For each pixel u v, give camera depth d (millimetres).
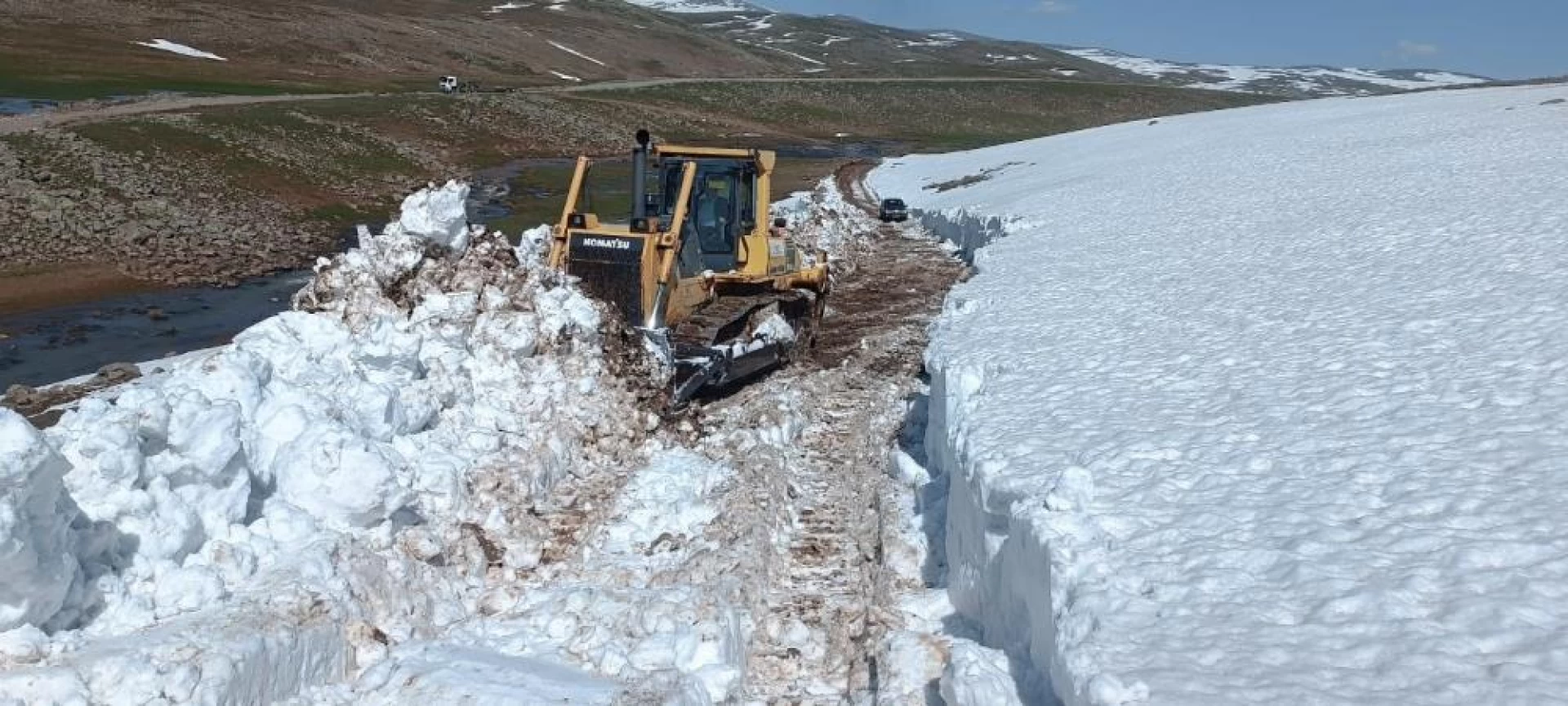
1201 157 33625
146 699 4836
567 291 11055
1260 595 4730
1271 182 23812
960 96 110312
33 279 22312
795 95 98750
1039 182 35969
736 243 13906
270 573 6180
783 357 14297
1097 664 4340
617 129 64188
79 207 26656
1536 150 22250
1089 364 9539
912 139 88562
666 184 13836
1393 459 6070
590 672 6004
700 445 10492
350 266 10961
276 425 7477
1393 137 30219
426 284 10898
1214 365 8930
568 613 6613
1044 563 5410
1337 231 15453
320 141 40250
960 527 7406
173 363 16062
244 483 6699
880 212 39094
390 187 38375
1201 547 5273
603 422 10234
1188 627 4547
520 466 8875
